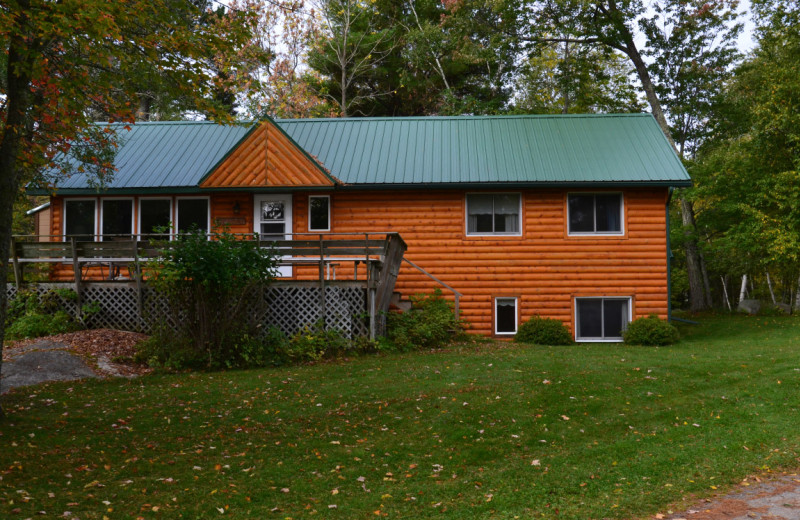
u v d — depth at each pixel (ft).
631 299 56.44
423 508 19.61
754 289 122.83
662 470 22.63
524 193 57.11
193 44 29.48
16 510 18.38
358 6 104.88
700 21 88.79
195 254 39.99
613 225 56.95
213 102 33.12
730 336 58.95
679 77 90.94
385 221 57.52
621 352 46.39
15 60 27.89
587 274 56.75
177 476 21.91
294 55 92.89
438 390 33.32
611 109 99.35
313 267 57.11
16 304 47.29
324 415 29.40
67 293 47.44
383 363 40.91
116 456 23.73
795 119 71.31
